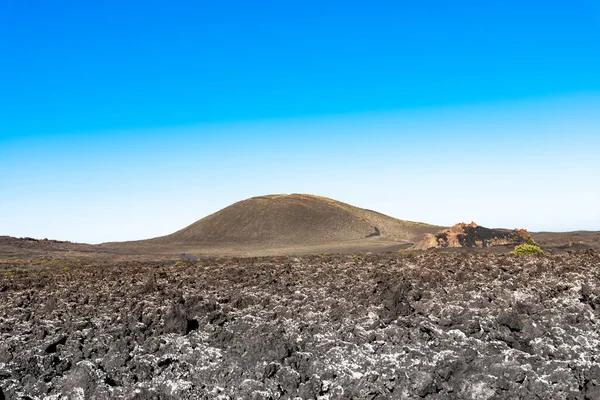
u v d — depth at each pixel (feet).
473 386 31.24
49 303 59.00
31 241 343.26
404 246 329.93
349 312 48.26
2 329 48.83
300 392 32.58
